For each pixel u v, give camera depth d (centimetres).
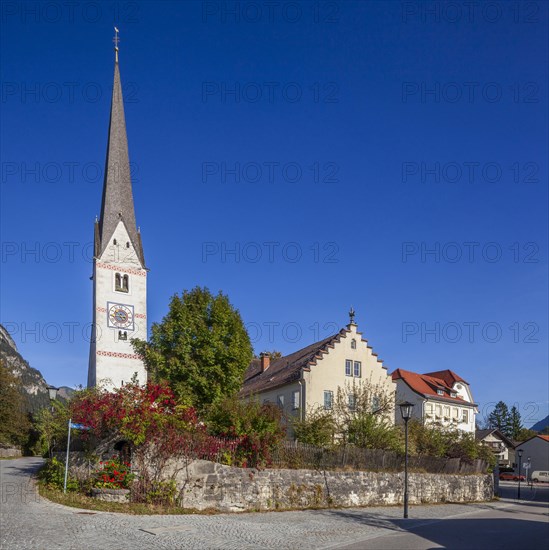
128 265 7081
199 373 3556
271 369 5844
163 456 2481
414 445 4050
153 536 1750
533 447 9538
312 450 3089
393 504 3450
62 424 2809
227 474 2633
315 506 2952
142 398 2516
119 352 6750
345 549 1766
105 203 7206
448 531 2336
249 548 1669
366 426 3769
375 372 5019
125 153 7506
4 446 7156
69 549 1507
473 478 4353
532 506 4138
